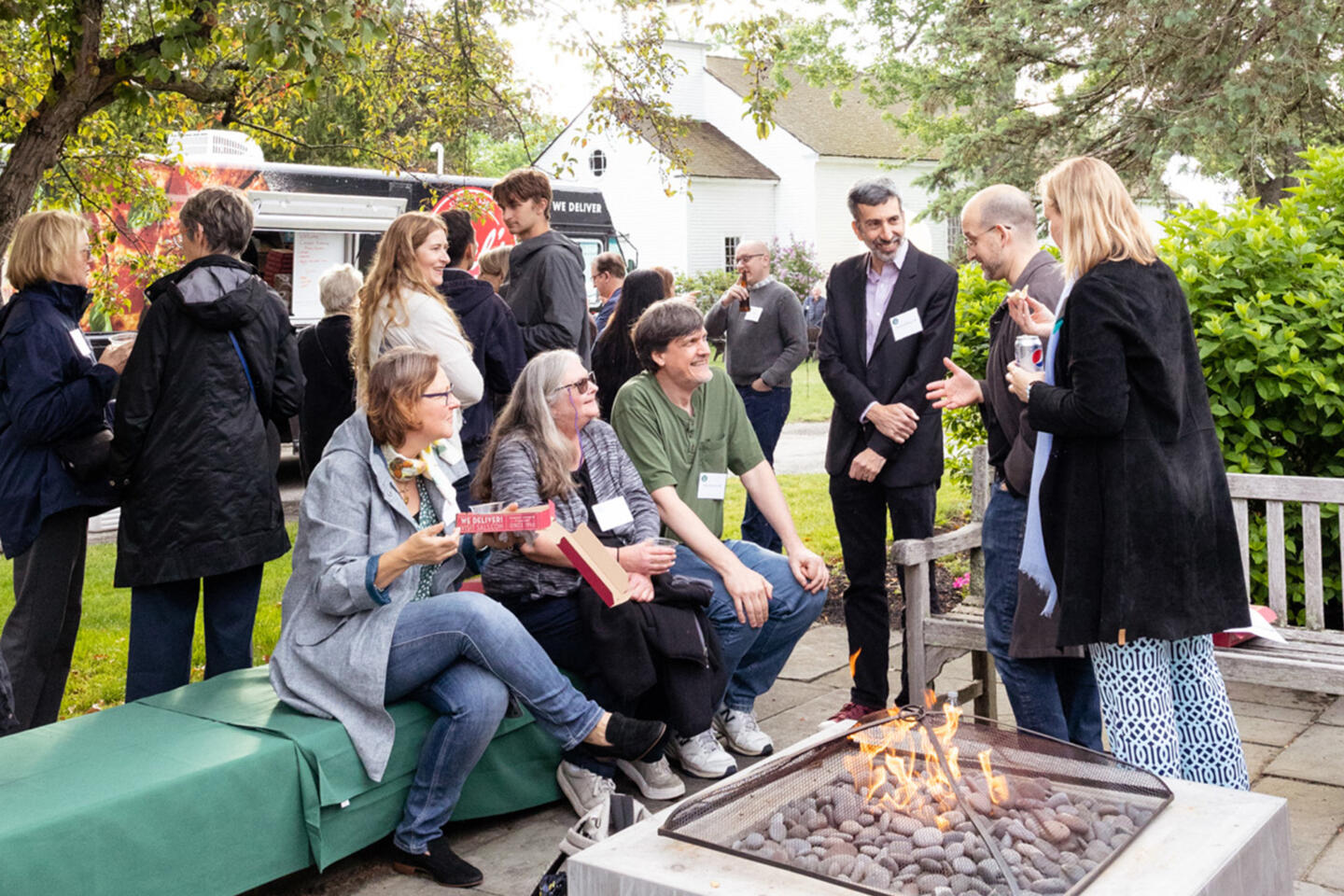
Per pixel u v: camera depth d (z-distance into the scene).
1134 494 2.79
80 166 6.59
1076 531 2.86
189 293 3.84
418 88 7.40
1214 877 2.17
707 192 30.84
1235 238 5.27
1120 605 2.77
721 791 2.50
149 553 3.83
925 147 20.75
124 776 2.84
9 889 2.53
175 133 7.28
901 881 2.15
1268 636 3.80
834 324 4.38
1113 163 15.44
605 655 3.60
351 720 3.21
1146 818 2.37
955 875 2.15
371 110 7.45
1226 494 2.95
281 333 4.08
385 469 3.34
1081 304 2.80
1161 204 15.26
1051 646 3.27
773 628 4.15
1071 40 15.63
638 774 3.87
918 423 4.22
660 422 4.18
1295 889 3.10
